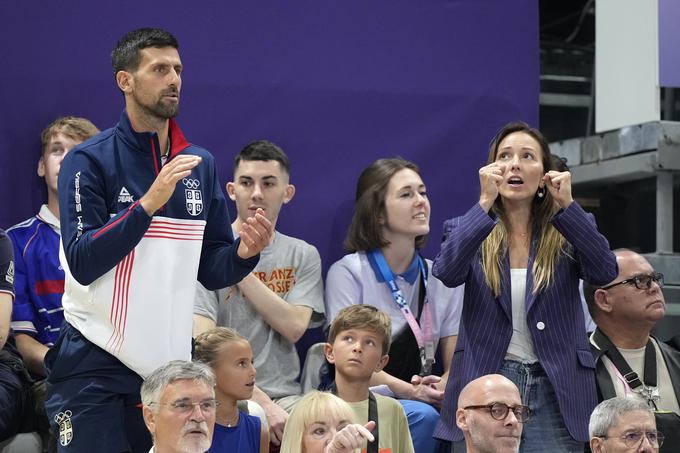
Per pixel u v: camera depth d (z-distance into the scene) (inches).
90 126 719.1
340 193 796.0
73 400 523.5
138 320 521.0
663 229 871.7
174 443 510.9
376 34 805.2
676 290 852.6
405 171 742.5
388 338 655.8
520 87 830.5
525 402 593.3
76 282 524.1
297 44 789.2
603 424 579.5
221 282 549.0
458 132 818.8
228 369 612.1
